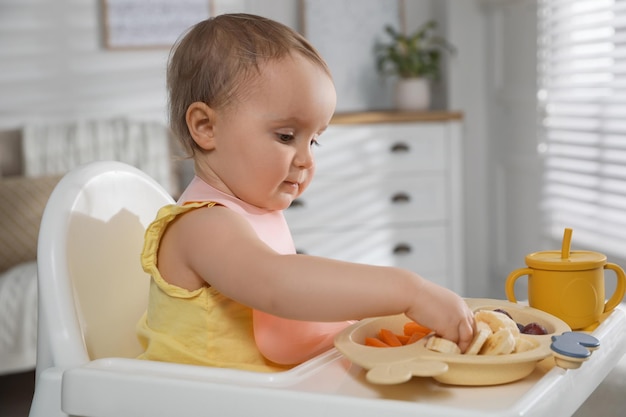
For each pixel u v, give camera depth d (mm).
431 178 3158
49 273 771
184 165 3273
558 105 2834
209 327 744
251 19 792
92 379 662
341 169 3088
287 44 752
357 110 3543
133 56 3424
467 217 3412
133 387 648
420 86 3283
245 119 742
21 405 2361
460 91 3365
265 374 629
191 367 655
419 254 3176
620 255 2408
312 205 3082
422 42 3539
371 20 3537
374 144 3104
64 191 825
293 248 832
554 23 2842
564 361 596
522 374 604
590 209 2652
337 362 665
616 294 799
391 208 3143
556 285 763
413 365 571
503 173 3271
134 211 921
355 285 644
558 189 2838
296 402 590
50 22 3350
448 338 637
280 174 754
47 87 3363
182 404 630
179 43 816
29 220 2592
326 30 3506
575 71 2695
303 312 654
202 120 769
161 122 3449
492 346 620
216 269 692
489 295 3430
